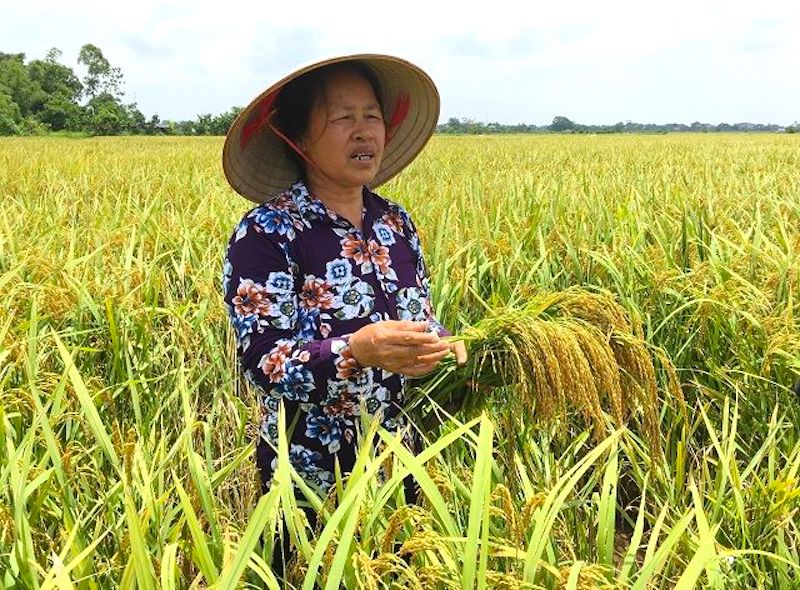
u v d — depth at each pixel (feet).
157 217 24.81
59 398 8.39
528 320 8.27
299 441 8.39
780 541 8.70
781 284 14.26
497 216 21.57
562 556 8.63
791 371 12.20
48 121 305.32
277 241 7.98
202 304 14.61
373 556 6.74
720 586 7.42
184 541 7.14
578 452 12.12
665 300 15.37
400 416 8.71
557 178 41.98
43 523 8.04
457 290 14.75
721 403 13.26
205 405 14.08
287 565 8.01
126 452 7.82
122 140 155.43
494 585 5.90
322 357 7.56
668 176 40.45
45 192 35.86
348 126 8.00
